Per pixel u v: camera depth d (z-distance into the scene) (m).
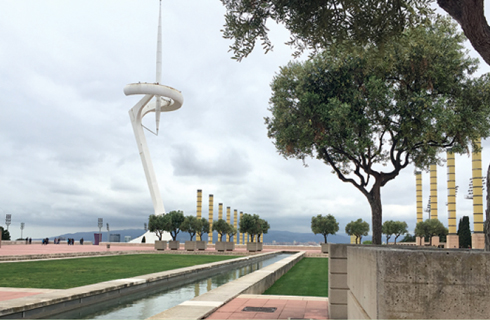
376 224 14.14
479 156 63.50
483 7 5.09
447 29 13.16
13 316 8.62
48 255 29.80
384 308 3.04
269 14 7.95
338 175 15.02
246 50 8.20
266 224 77.50
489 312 2.91
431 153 15.88
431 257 3.03
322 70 14.10
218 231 83.81
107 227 75.88
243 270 25.45
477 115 13.10
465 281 2.97
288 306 9.80
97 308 10.84
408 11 7.18
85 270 19.88
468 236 67.50
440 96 13.39
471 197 77.62
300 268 24.36
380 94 12.85
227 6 8.12
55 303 9.88
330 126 13.59
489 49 5.21
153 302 12.08
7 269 20.20
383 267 3.08
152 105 86.81
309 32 7.45
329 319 8.36
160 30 82.44
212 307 9.03
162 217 61.28
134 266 22.72
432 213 85.00
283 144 14.81
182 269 19.14
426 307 2.99
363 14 7.00
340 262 8.59
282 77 14.75
